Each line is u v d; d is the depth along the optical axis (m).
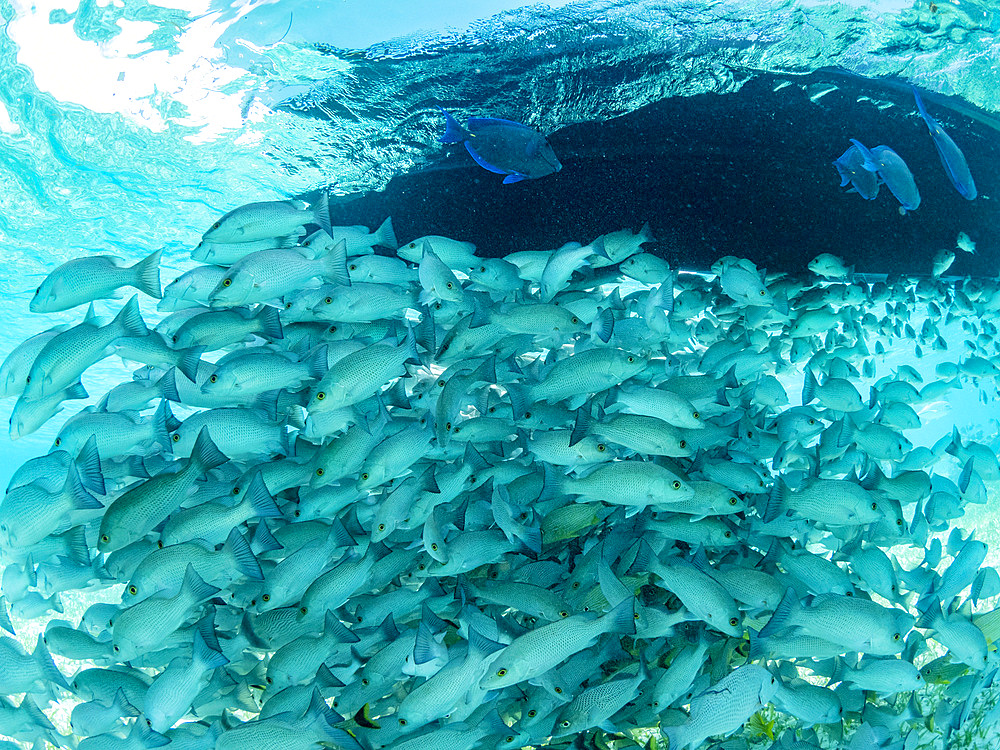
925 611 1.68
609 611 1.42
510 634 1.52
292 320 1.99
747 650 1.69
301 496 1.78
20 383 1.68
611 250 2.30
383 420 1.78
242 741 1.41
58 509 1.57
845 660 1.65
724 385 2.02
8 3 2.60
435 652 1.48
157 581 1.51
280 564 1.59
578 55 3.02
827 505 1.74
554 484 1.68
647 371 2.38
